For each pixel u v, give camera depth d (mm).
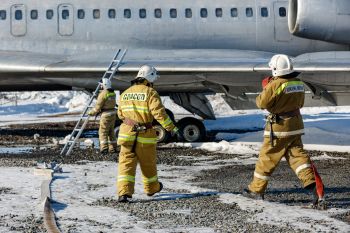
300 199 16281
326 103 32656
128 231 12602
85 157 26281
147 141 16094
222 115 60125
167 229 12789
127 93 16188
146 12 35250
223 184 18938
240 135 37062
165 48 35438
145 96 15977
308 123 42406
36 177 19812
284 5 36188
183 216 14070
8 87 35938
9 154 27172
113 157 26406
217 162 24859
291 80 15438
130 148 15906
